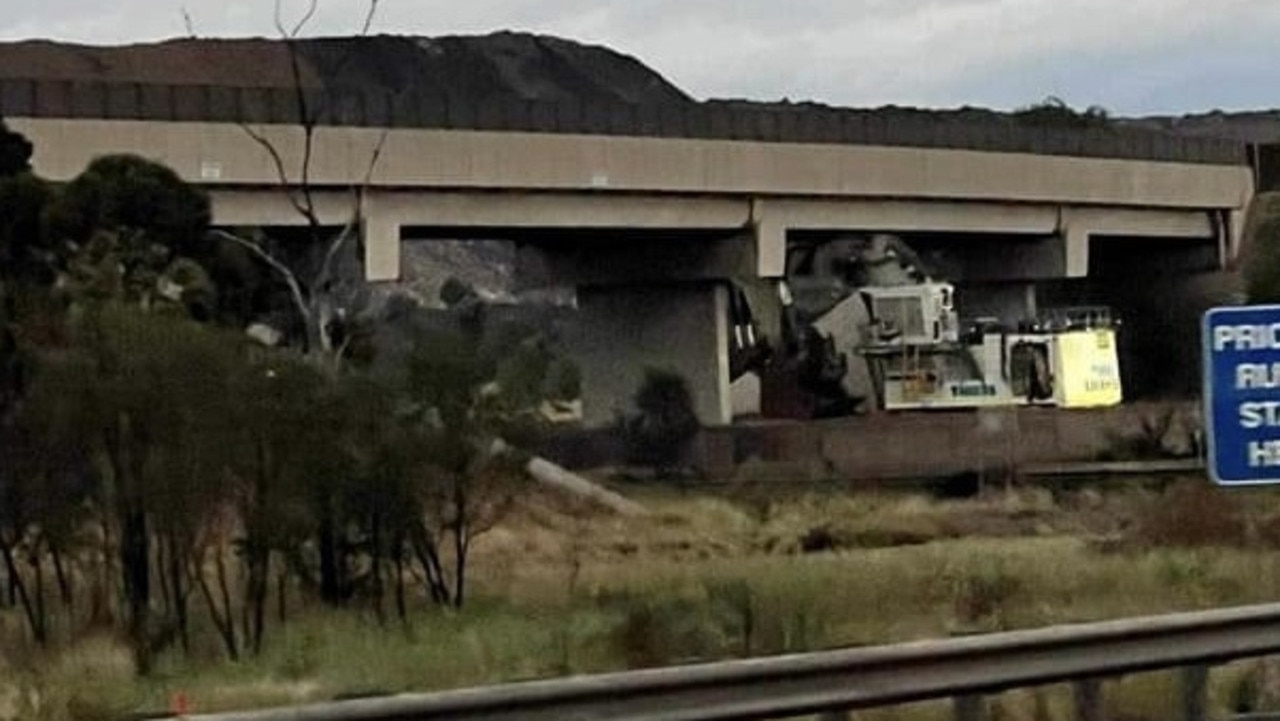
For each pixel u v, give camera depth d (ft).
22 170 182.70
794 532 216.13
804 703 44.96
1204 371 58.23
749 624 101.09
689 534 213.05
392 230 247.70
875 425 287.69
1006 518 228.43
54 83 221.66
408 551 146.00
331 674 100.58
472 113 252.83
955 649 47.16
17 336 139.03
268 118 235.20
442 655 103.96
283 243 244.42
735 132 281.33
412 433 145.48
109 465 131.64
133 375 132.26
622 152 266.77
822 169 291.17
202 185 228.63
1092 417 298.35
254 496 134.51
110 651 119.03
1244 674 62.18
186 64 553.23
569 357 266.77
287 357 147.74
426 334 155.12
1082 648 49.85
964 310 350.84
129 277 163.63
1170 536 164.14
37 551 131.03
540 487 219.41
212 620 130.11
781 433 291.38
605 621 110.42
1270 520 163.32
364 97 243.60
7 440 133.08
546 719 41.42
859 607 116.47
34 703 90.79
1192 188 353.72
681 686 43.06
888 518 229.25
